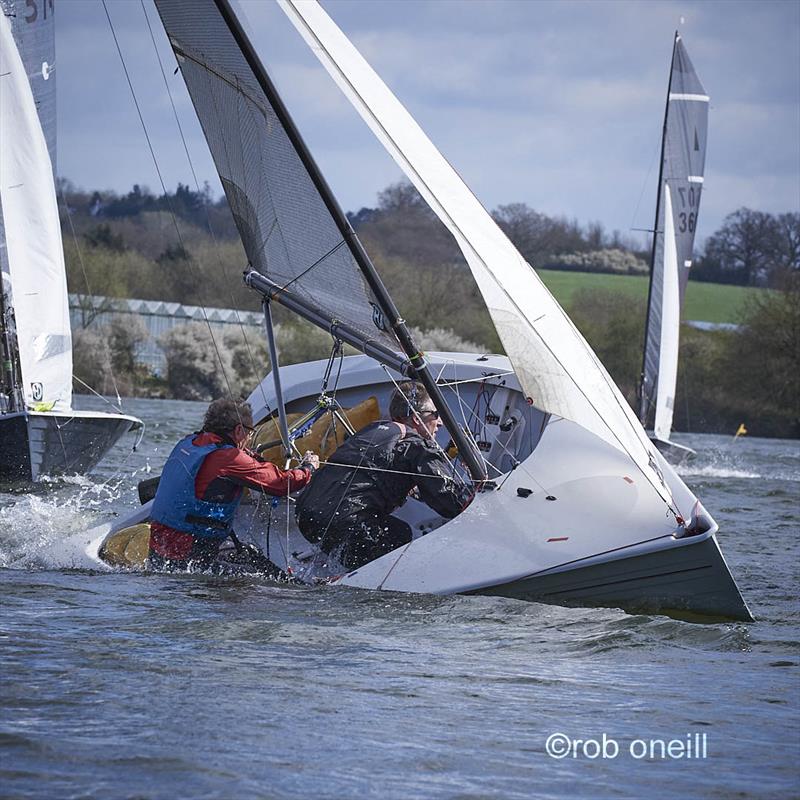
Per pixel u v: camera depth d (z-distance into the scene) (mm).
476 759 12039
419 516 24281
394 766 11734
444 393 28203
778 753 12539
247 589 19828
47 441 42938
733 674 15914
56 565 21406
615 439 20969
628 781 11578
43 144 48094
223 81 20297
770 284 181500
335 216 20016
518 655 16453
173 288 170375
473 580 19625
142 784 10930
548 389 21141
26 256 47312
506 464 26609
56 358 47969
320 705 13562
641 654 16812
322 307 21328
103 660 14922
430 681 14844
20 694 13352
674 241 78000
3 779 10891
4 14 47719
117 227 182250
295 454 23703
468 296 173000
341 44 20359
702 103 79062
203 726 12602
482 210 20812
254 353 152000
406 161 20312
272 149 20250
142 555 21438
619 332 165250
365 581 20109
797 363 153625
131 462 50875
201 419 100125
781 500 47250
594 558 19250
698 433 157625
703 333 159500
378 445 21594
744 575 25281
